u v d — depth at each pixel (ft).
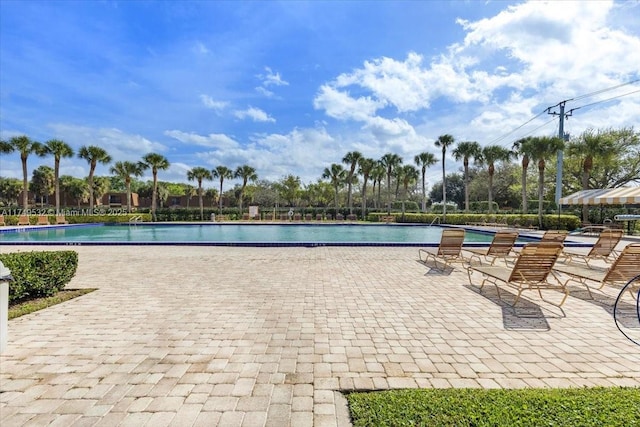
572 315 13.33
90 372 8.54
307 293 16.85
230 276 21.09
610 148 69.97
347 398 7.32
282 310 13.99
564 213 74.90
